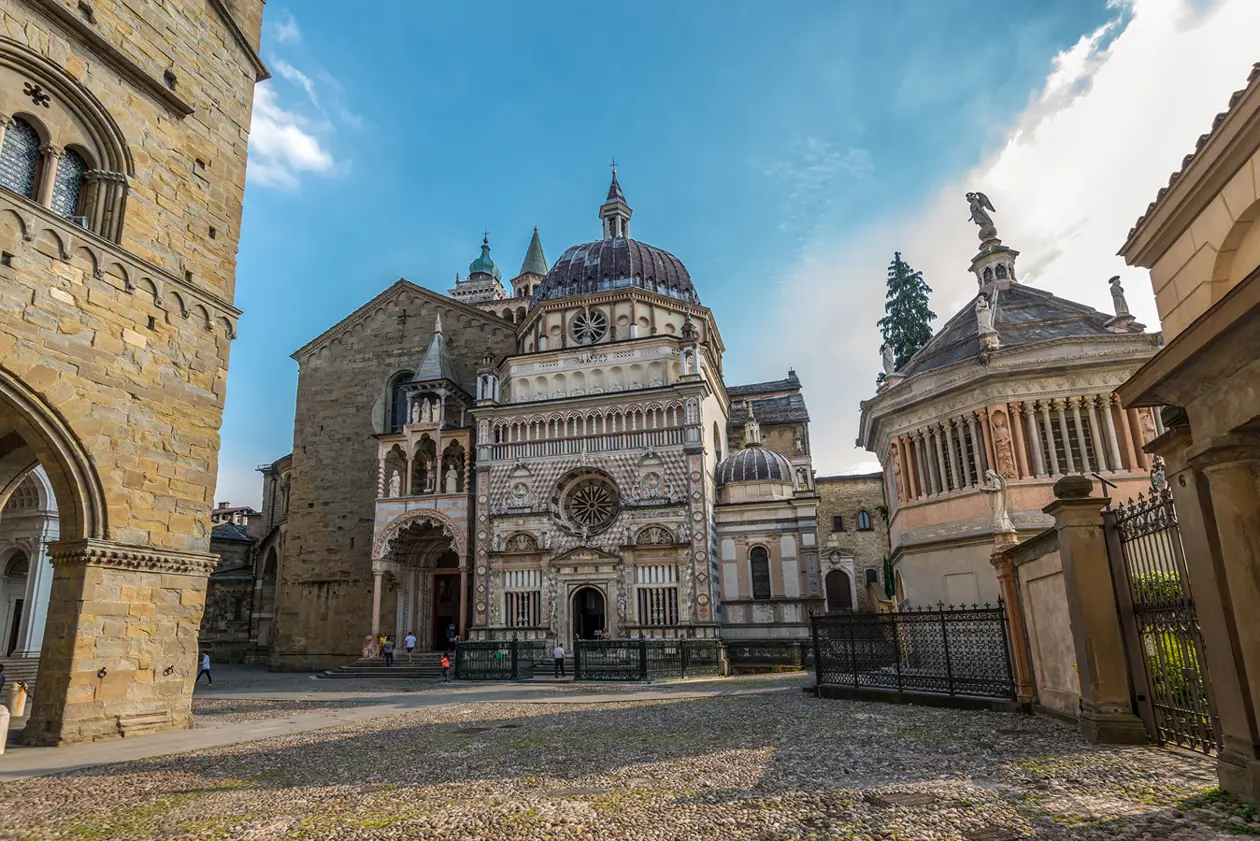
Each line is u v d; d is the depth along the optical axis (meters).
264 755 15.73
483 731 18.53
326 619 57.22
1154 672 12.49
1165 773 10.16
